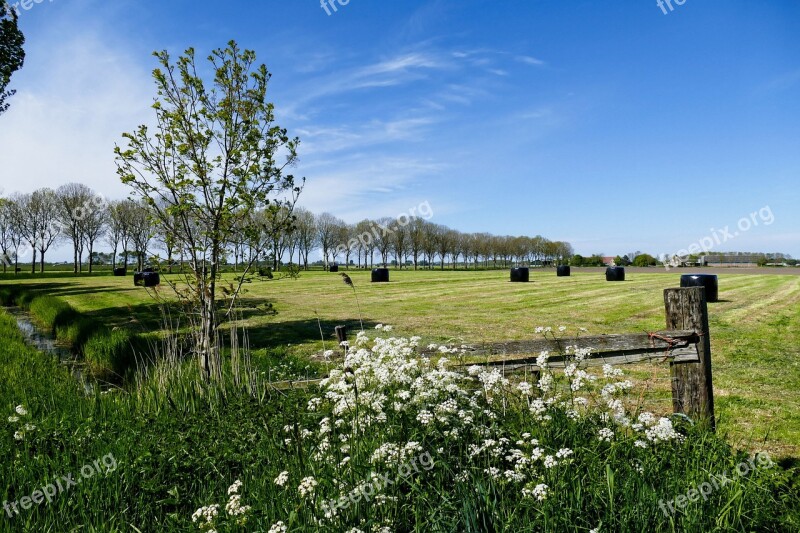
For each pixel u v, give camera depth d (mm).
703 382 4359
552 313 16453
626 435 3648
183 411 5207
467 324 14039
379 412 3729
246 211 6645
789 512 2977
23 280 42750
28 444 4188
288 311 17922
